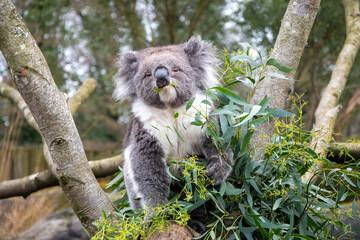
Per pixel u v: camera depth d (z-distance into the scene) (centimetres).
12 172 914
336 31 772
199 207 331
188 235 292
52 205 822
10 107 924
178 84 342
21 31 270
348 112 712
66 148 283
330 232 333
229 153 324
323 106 500
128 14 923
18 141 989
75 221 692
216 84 377
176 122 350
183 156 356
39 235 684
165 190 342
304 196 317
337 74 531
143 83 351
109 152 943
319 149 408
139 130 351
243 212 303
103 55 962
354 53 552
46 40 939
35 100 274
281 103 372
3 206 802
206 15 917
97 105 1002
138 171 343
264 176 320
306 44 391
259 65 324
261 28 754
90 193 290
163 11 931
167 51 369
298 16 388
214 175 316
